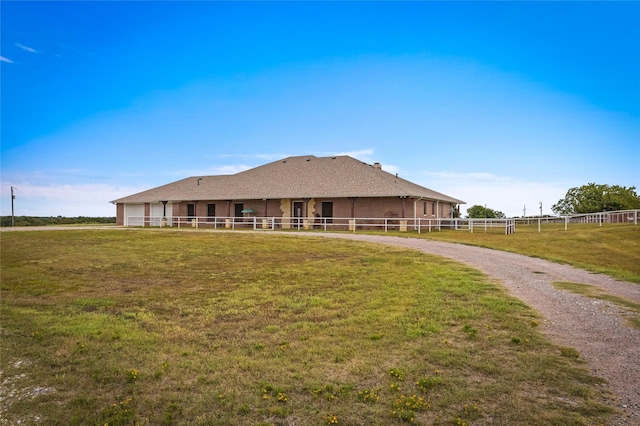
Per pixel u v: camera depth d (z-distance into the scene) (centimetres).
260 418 512
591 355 661
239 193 3888
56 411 543
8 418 529
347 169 3869
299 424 496
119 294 1188
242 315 949
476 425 475
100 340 802
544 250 1898
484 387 563
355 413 514
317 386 585
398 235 2711
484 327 805
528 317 862
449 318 866
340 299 1055
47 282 1366
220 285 1280
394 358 672
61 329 869
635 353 666
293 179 3903
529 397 534
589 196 6631
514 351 683
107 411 536
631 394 536
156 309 1021
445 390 559
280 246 2148
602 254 1761
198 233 2905
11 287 1295
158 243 2331
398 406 521
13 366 686
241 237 2608
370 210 3391
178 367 667
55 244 2366
